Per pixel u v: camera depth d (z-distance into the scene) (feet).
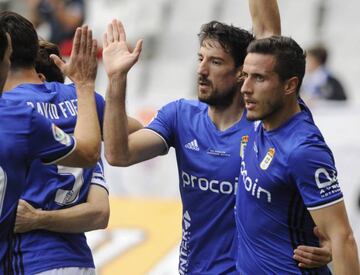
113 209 81.82
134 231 78.13
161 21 133.49
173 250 75.05
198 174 50.49
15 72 47.83
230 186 49.67
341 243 44.06
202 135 50.70
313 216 44.45
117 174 84.79
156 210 81.00
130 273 72.69
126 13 132.26
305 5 130.41
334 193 44.19
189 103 52.24
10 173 39.42
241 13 131.34
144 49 130.52
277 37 45.88
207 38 50.11
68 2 118.11
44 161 41.52
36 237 47.11
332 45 125.29
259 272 46.55
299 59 45.50
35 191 47.11
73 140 42.01
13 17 47.62
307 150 44.06
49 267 47.06
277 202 45.39
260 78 45.14
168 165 83.76
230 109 50.49
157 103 86.74
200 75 50.19
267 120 45.78
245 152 47.06
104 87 112.98
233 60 49.85
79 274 48.32
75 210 48.01
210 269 50.78
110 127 48.19
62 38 116.06
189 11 134.21
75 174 48.26
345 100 100.12
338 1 129.80
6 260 40.60
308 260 45.32
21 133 39.65
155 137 51.03
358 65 122.52
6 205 39.63
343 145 78.74
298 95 47.16
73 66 45.39
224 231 50.24
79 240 48.96
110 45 48.19
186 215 51.52
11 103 40.04
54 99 48.06
